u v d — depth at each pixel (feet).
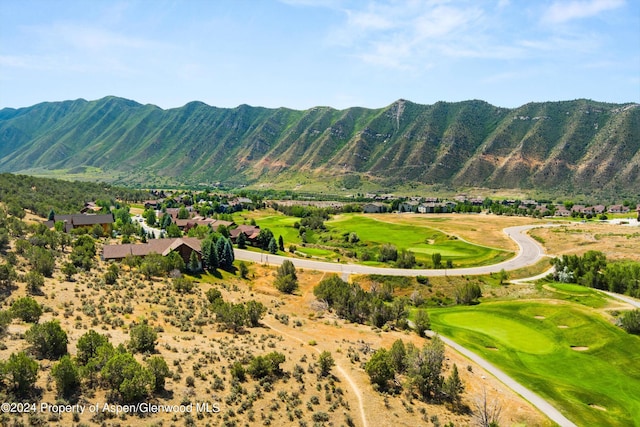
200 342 161.27
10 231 298.76
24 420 92.27
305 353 168.55
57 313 164.55
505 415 148.15
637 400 172.86
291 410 122.52
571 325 244.83
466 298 307.17
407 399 144.87
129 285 230.27
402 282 338.75
